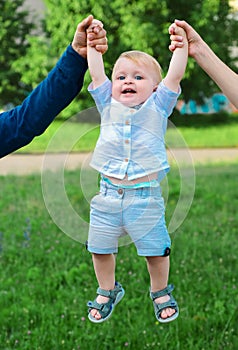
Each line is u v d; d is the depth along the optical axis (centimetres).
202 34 1788
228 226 775
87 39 274
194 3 1712
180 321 499
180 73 279
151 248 281
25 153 1367
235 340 477
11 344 482
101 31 275
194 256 648
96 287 577
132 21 1559
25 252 674
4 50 1922
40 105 268
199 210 840
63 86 270
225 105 1916
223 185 1018
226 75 286
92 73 279
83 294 564
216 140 1585
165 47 1596
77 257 661
